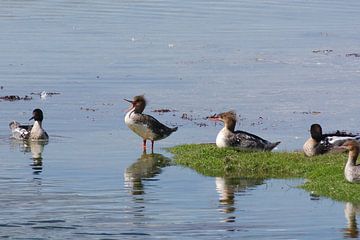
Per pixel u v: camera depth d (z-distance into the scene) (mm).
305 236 20531
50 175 26375
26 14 69875
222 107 38750
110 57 52125
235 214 22156
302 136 32969
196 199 23594
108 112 37156
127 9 73375
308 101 40219
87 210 22562
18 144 31172
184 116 36781
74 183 25391
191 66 49594
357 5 77375
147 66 49344
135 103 29984
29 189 24641
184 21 67625
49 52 53438
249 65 50250
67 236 20484
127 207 22844
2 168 27312
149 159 28562
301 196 23656
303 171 26016
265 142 28469
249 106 39031
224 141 28297
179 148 29859
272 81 45375
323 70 48906
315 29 64625
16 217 21922
